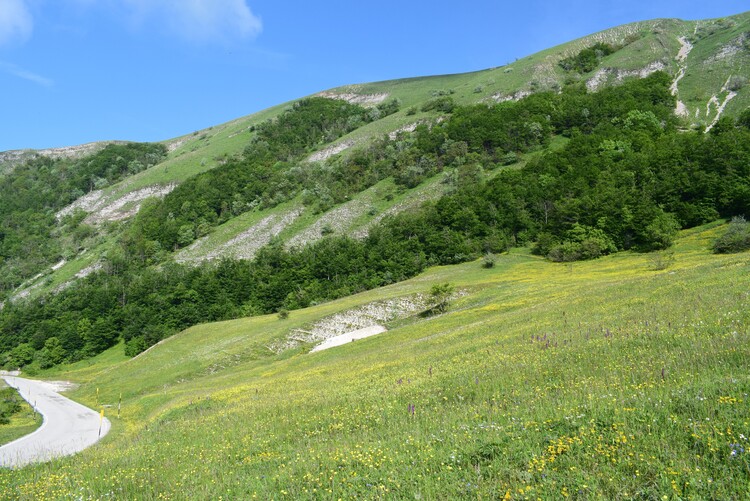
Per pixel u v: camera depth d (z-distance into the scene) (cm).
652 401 1070
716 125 13425
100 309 14838
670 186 11038
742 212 10188
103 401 7200
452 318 5700
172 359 8256
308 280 13288
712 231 9881
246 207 19112
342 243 14075
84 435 4334
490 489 805
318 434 1753
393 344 5144
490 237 12031
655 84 18475
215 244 17038
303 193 18338
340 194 17438
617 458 832
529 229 12400
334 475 1059
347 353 5459
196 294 13900
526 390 1653
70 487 1491
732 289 2673
